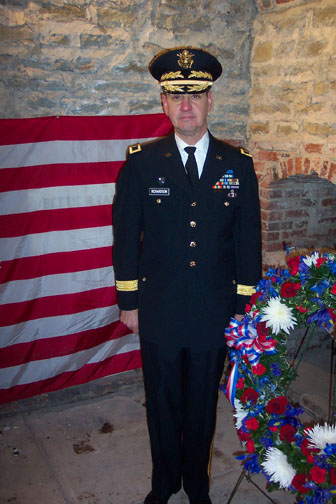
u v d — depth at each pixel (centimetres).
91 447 226
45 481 204
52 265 243
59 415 252
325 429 153
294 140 243
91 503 192
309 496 146
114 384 274
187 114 159
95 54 234
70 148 235
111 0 229
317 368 276
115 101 244
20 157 226
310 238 289
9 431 238
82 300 253
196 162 166
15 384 248
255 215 172
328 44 215
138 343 275
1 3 210
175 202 165
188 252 164
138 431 238
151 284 170
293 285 155
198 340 167
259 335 160
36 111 229
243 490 199
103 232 250
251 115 272
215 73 167
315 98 227
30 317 243
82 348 259
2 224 229
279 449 156
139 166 169
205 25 251
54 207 238
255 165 274
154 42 244
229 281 172
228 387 170
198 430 181
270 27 249
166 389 175
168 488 188
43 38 221
